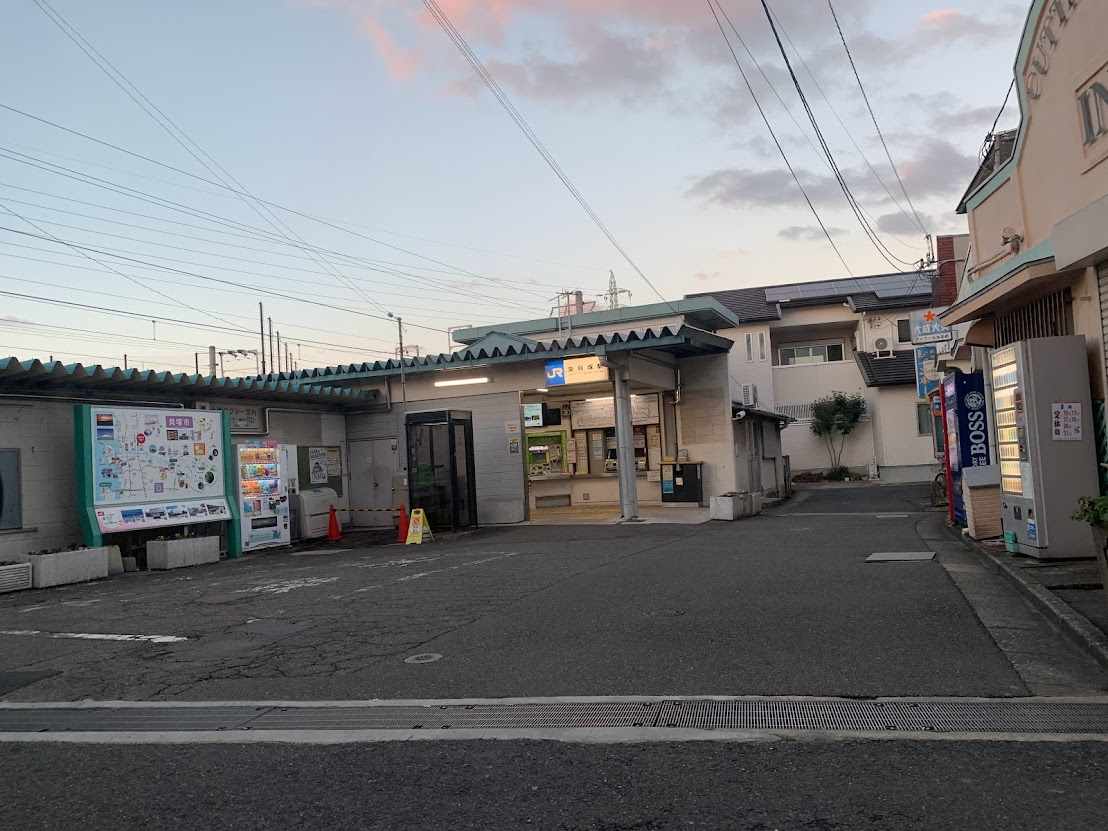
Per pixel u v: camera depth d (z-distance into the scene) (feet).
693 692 18.57
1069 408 30.35
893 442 120.78
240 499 54.08
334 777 14.55
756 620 25.22
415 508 63.36
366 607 31.07
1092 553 30.27
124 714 19.24
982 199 40.52
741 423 84.53
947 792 12.68
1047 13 31.14
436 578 37.70
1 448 43.93
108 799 14.05
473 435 67.62
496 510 69.15
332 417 72.74
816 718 16.43
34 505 45.19
